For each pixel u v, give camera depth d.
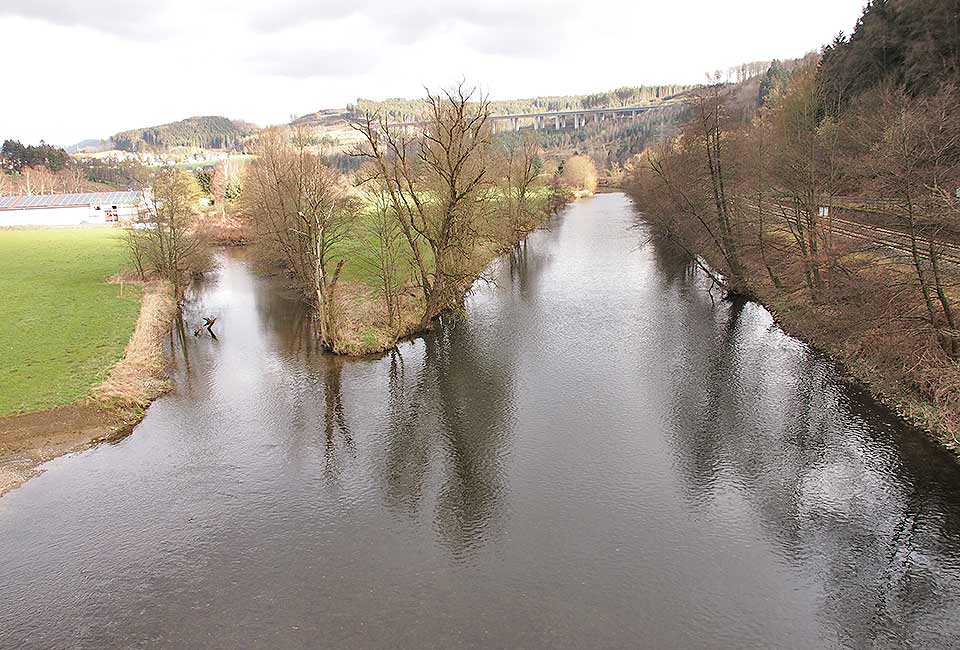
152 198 70.88
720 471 23.66
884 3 65.81
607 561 18.78
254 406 30.97
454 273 44.78
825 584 17.69
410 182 40.19
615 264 64.88
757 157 44.59
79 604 17.39
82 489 23.22
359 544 19.95
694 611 16.70
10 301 48.38
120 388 30.62
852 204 48.81
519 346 38.75
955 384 25.25
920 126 27.11
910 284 28.61
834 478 22.80
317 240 38.28
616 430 27.16
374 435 27.62
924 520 20.27
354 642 15.80
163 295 52.84
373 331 40.31
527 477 23.69
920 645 15.53
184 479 24.03
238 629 16.38
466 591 17.62
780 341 37.34
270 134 73.19
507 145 101.94
